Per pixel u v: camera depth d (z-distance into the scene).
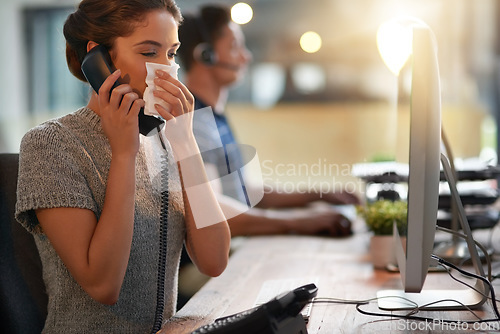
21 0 4.95
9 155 1.48
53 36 5.01
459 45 4.11
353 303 1.25
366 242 2.07
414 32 1.00
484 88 4.05
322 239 2.17
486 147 4.03
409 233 1.02
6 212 1.45
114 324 1.28
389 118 4.29
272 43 4.41
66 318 1.27
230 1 4.19
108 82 1.19
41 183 1.18
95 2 1.26
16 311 1.42
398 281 1.46
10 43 4.97
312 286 1.01
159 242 1.34
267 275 1.58
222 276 1.59
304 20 4.37
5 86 4.98
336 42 4.35
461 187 1.88
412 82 1.00
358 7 4.28
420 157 1.00
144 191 1.33
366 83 4.33
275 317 0.93
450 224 1.83
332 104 4.37
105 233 1.16
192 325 1.17
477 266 1.23
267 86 4.44
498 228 2.20
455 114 4.05
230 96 4.46
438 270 1.52
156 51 1.25
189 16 2.69
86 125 1.29
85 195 1.20
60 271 1.27
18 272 1.44
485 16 4.04
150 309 1.32
